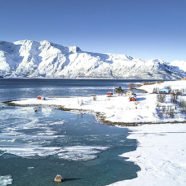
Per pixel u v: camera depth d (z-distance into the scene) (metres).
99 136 58.53
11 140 54.81
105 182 36.16
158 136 58.59
